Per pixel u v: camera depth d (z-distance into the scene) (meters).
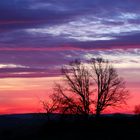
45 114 102.25
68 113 99.94
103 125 91.75
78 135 90.12
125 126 89.44
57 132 95.94
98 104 104.38
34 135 98.81
